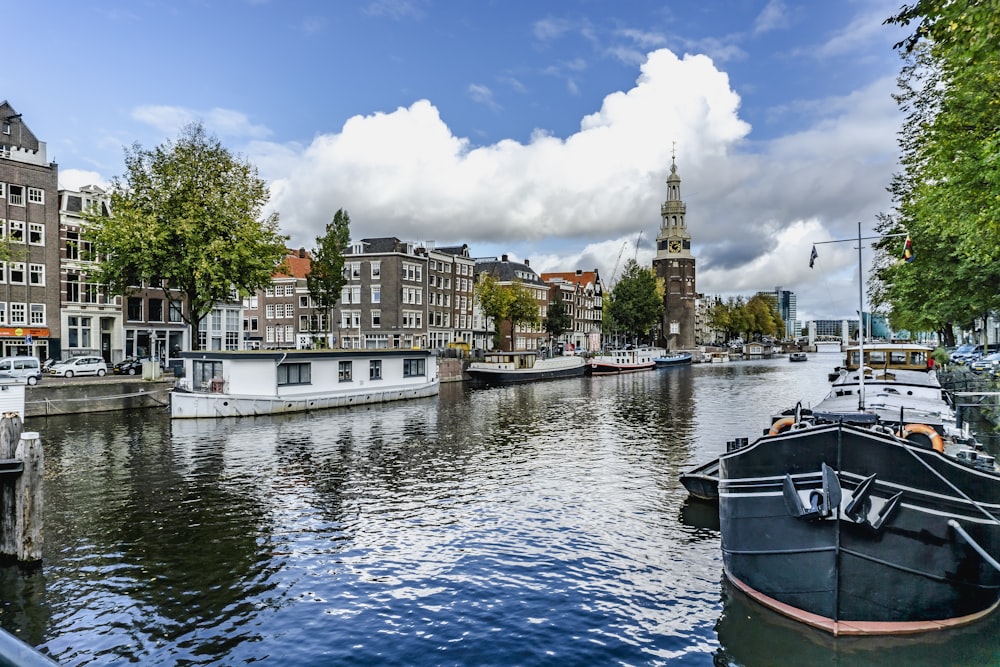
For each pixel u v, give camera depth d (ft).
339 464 68.33
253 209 123.54
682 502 53.47
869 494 28.37
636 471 65.00
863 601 28.71
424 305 242.17
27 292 146.72
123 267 115.65
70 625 31.78
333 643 30.30
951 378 108.78
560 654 29.17
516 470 65.57
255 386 107.14
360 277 231.91
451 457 72.33
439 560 40.52
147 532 45.60
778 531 30.68
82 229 120.78
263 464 68.13
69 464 67.77
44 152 151.74
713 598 34.55
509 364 197.57
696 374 242.58
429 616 33.04
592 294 393.50
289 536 44.93
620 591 35.78
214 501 53.62
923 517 28.48
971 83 52.75
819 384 185.78
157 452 74.64
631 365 263.70
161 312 175.32
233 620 32.55
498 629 31.55
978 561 29.22
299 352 112.78
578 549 42.39
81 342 158.20
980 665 26.84
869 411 39.42
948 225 70.18
